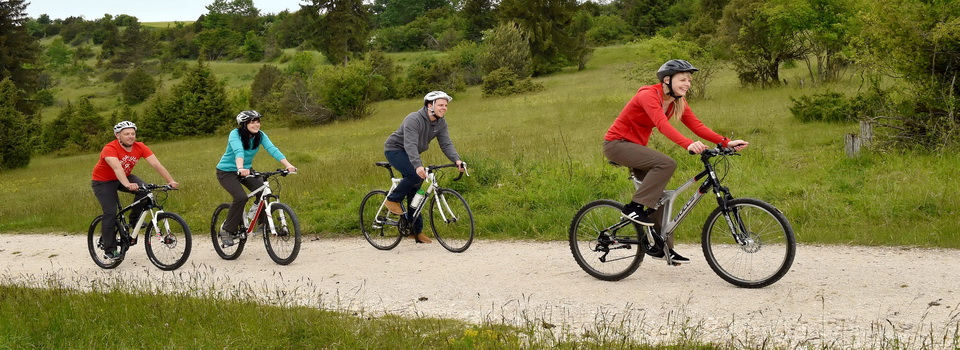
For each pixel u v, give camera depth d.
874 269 5.41
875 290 4.83
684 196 8.45
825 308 4.52
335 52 62.53
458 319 4.90
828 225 7.37
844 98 15.66
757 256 5.05
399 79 49.91
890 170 9.73
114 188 7.81
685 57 25.31
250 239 8.91
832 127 14.29
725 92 25.53
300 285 6.34
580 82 41.97
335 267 7.05
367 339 4.35
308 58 66.19
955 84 11.20
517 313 4.97
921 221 7.14
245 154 7.48
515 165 11.41
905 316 4.25
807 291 4.91
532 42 52.53
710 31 53.06
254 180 7.51
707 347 3.93
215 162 23.11
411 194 7.62
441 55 69.62
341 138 26.72
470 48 54.62
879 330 4.04
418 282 6.14
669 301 4.95
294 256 7.21
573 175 10.30
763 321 4.36
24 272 8.16
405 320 4.83
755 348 3.86
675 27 69.81
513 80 42.25
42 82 86.00
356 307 5.43
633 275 5.76
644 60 28.12
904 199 7.71
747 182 9.76
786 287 5.05
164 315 5.03
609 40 74.06
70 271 7.95
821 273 5.38
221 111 40.91
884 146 10.97
